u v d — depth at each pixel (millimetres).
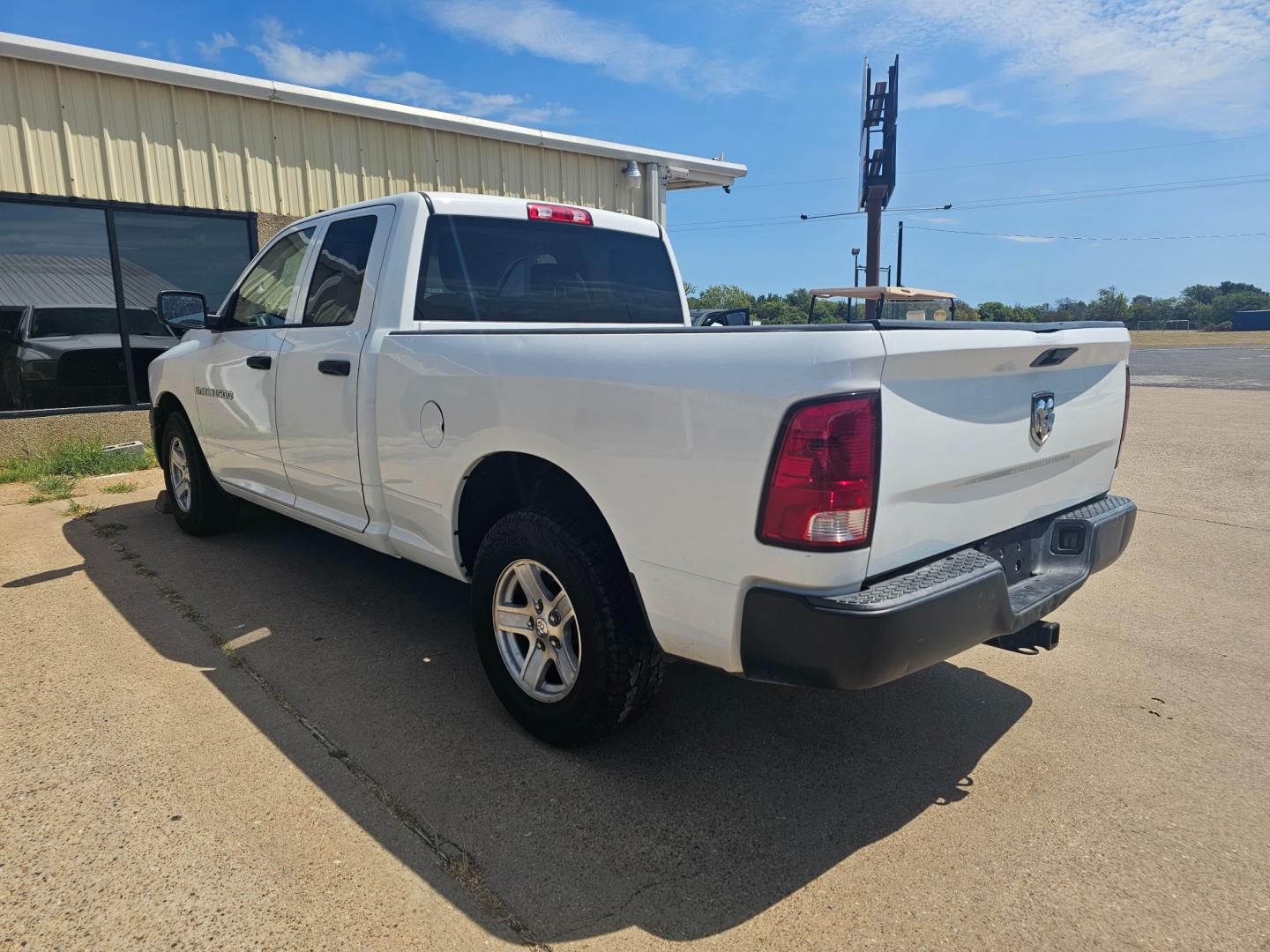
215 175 8078
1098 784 2699
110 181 7520
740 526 2137
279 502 4207
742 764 2797
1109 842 2395
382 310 3383
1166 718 3145
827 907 2119
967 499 2418
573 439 2535
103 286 7711
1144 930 2045
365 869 2219
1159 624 4109
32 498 6414
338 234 3816
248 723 2984
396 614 4074
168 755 2754
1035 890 2188
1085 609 4320
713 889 2182
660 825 2449
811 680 2121
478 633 3037
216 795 2535
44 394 7574
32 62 7004
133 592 4332
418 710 3115
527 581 2850
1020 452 2588
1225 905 2133
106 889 2119
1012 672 3564
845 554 2045
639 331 2391
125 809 2453
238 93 8023
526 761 2783
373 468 3410
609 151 10945
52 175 7219
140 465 7629
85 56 7109
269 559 4934
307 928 2002
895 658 2057
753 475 2090
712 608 2256
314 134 8641
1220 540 5594
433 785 2627
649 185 11617
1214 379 20688
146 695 3186
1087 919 2080
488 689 3293
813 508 2012
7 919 2006
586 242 4105
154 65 7469
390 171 9227
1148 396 16125
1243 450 9219
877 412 2021
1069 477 2969
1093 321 3012
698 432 2199
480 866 2248
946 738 2992
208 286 8289
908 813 2537
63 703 3109
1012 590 2670
